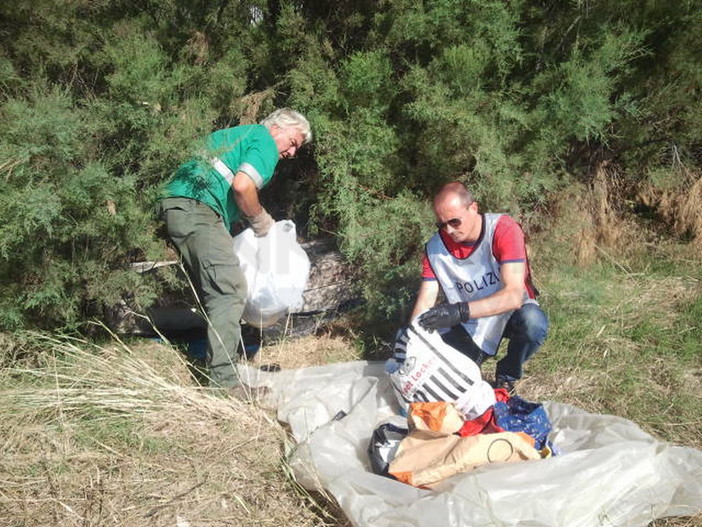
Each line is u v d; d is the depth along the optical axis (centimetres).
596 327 436
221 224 381
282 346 443
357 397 362
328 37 498
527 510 246
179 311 459
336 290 486
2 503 281
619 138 524
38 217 326
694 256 545
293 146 403
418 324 319
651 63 500
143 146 379
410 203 455
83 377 362
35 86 373
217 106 457
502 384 370
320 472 284
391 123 482
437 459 273
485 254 338
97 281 388
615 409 353
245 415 341
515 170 460
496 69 468
